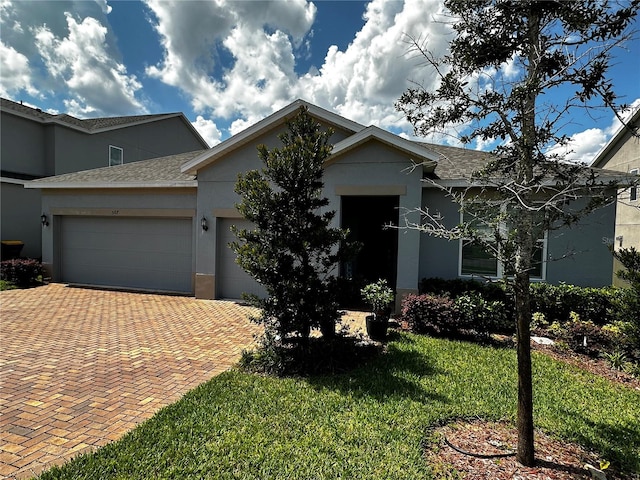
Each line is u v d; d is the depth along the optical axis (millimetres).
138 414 4234
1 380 5133
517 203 3328
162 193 12617
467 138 3734
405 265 9602
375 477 3129
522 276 3371
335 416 4156
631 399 4898
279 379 5258
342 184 9977
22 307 9922
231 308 10258
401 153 9578
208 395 4664
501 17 3270
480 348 6863
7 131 17109
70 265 14102
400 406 4410
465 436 3805
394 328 8391
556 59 3248
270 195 5855
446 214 10062
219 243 11867
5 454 3449
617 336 6430
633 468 3398
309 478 3121
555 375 5703
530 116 3242
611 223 9344
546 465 3334
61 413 4230
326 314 5848
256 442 3617
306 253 5949
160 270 12984
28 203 17109
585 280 9500
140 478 3078
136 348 6641
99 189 13312
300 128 6168
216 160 11594
